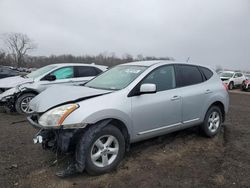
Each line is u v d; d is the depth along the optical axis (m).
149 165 4.56
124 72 5.16
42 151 5.06
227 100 6.46
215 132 6.21
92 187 3.81
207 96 5.87
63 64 9.52
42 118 4.02
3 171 4.22
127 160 4.72
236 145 5.75
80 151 3.96
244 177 4.21
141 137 4.70
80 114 3.91
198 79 5.90
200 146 5.58
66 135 3.88
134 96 4.56
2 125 7.01
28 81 8.80
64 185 3.84
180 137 6.09
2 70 18.73
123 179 4.05
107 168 4.19
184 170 4.41
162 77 5.16
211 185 3.94
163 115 4.96
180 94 5.29
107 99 4.25
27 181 3.93
